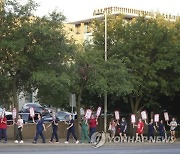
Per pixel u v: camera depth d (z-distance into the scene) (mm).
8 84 31500
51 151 23906
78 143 30641
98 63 35156
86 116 31812
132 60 37469
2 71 31062
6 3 30797
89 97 41438
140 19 39625
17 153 21859
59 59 31750
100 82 33781
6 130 30406
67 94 32219
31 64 31438
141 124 34500
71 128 30766
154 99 41688
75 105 34312
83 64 34438
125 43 37844
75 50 32719
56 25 31562
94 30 40938
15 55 30438
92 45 38750
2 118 29500
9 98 34156
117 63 35438
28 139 33188
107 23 39781
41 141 31609
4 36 30562
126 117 41812
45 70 31203
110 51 38344
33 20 31453
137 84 36750
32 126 34062
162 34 37844
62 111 47875
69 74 32375
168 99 43531
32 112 33969
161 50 37625
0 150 24172
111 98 40219
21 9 31000
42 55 30625
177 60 37969
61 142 31188
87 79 34812
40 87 32250
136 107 39938
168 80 39156
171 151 25328
